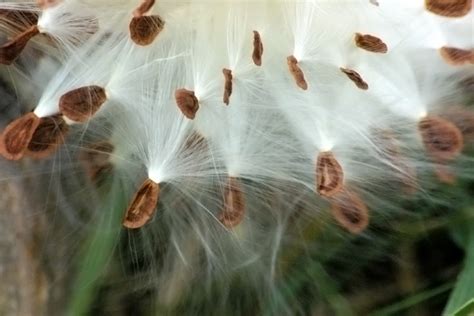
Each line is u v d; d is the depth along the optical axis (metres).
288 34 0.17
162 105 0.17
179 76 0.17
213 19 0.17
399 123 0.18
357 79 0.16
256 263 0.19
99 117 0.18
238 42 0.17
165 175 0.17
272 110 0.17
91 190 0.19
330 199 0.17
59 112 0.17
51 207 0.19
